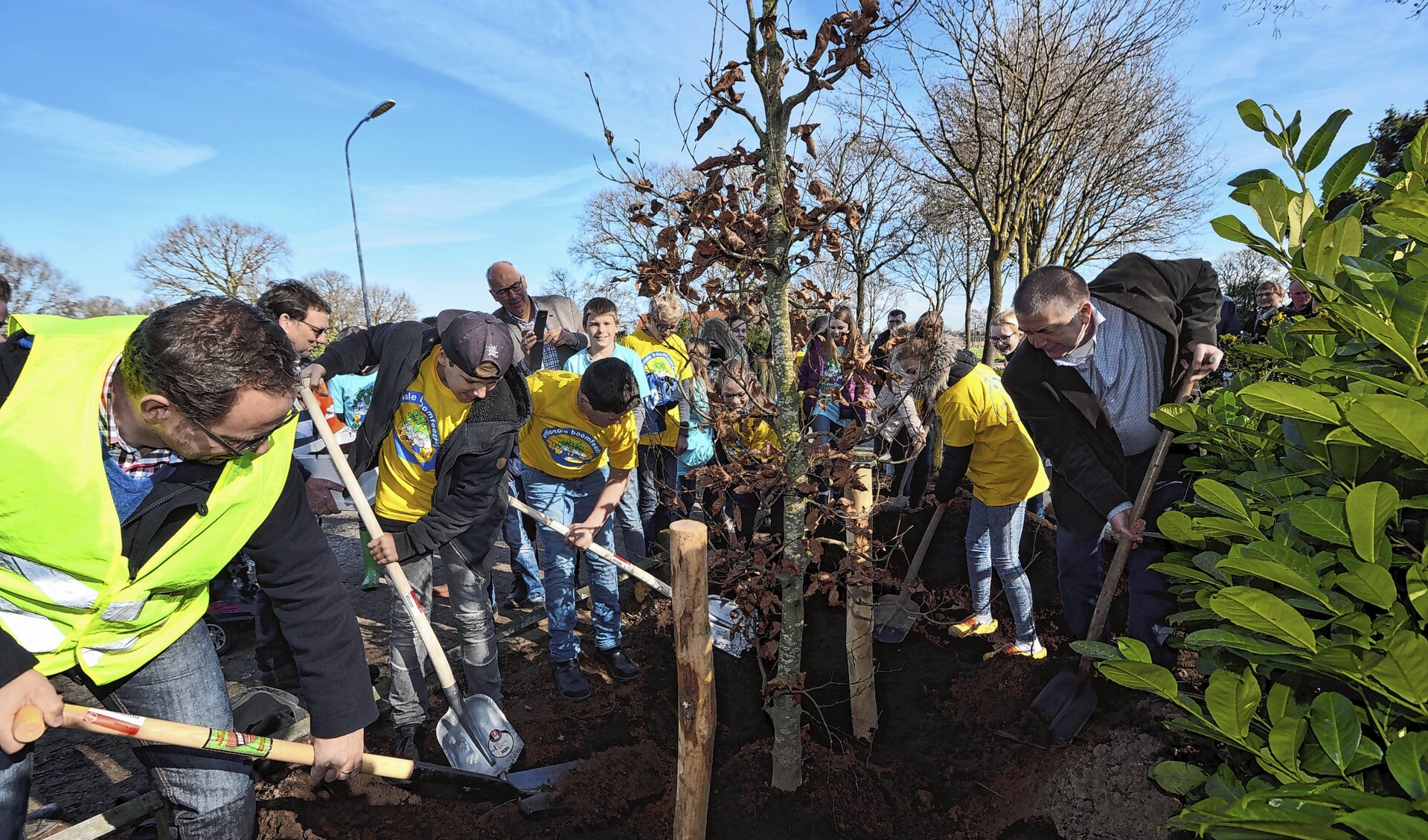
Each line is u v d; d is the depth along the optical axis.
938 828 2.29
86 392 1.48
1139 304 2.67
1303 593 1.18
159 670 1.90
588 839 2.26
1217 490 1.29
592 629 3.82
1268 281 6.89
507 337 2.39
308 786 2.47
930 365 2.29
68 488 1.45
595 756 2.62
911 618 3.40
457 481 2.61
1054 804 2.20
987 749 2.61
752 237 1.97
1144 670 1.13
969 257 19.75
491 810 2.38
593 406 2.72
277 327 1.51
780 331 2.05
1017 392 2.82
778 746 2.39
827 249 1.96
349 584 4.76
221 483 1.64
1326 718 1.04
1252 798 0.91
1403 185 1.39
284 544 1.83
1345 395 1.12
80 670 1.83
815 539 2.21
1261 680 1.43
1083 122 13.53
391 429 2.66
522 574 4.30
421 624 2.54
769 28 1.85
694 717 1.91
